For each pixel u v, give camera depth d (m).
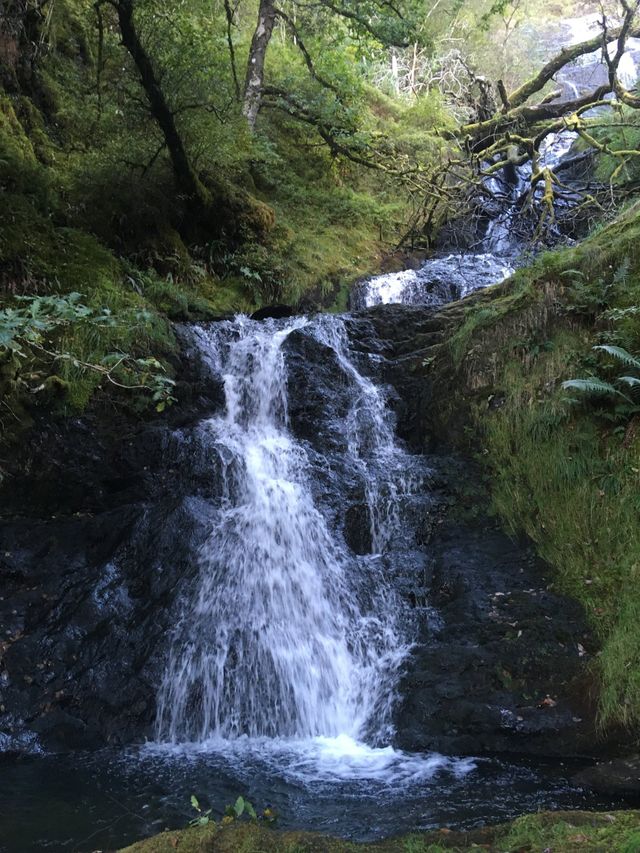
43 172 8.80
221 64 10.48
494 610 5.48
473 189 12.89
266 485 6.66
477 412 7.02
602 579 5.41
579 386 5.80
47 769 4.50
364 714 5.14
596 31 24.58
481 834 3.06
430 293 11.23
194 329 8.23
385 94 17.98
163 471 6.87
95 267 7.98
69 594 5.77
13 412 6.50
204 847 2.93
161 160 10.29
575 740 4.49
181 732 5.05
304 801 4.02
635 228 6.88
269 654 5.46
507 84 21.34
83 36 11.96
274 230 11.42
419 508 6.58
